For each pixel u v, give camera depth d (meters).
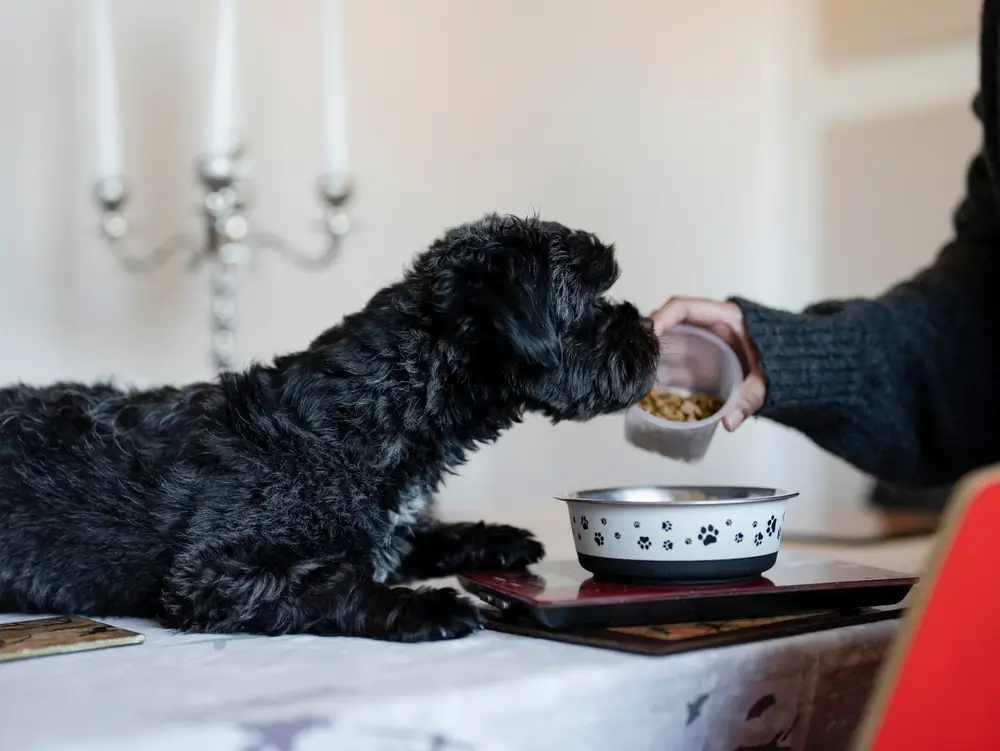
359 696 0.74
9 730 0.67
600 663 0.83
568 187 3.19
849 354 1.51
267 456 1.15
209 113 2.15
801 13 3.41
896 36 3.21
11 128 2.52
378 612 1.00
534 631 0.96
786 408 1.47
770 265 3.46
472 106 3.08
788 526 2.02
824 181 3.40
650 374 1.34
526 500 3.07
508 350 1.17
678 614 0.96
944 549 0.61
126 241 2.65
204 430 1.21
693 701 0.86
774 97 3.44
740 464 3.36
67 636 0.97
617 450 3.27
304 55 2.85
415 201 3.02
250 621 1.05
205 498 1.16
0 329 2.52
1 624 1.10
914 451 1.62
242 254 2.49
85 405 1.31
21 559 1.23
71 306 2.59
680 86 3.32
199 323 2.74
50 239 2.57
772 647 0.90
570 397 1.26
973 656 0.60
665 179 3.30
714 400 1.47
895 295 1.66
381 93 2.96
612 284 1.38
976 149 3.03
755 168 3.44
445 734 0.74
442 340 1.19
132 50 2.64
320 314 2.91
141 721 0.69
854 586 1.01
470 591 1.14
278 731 0.69
